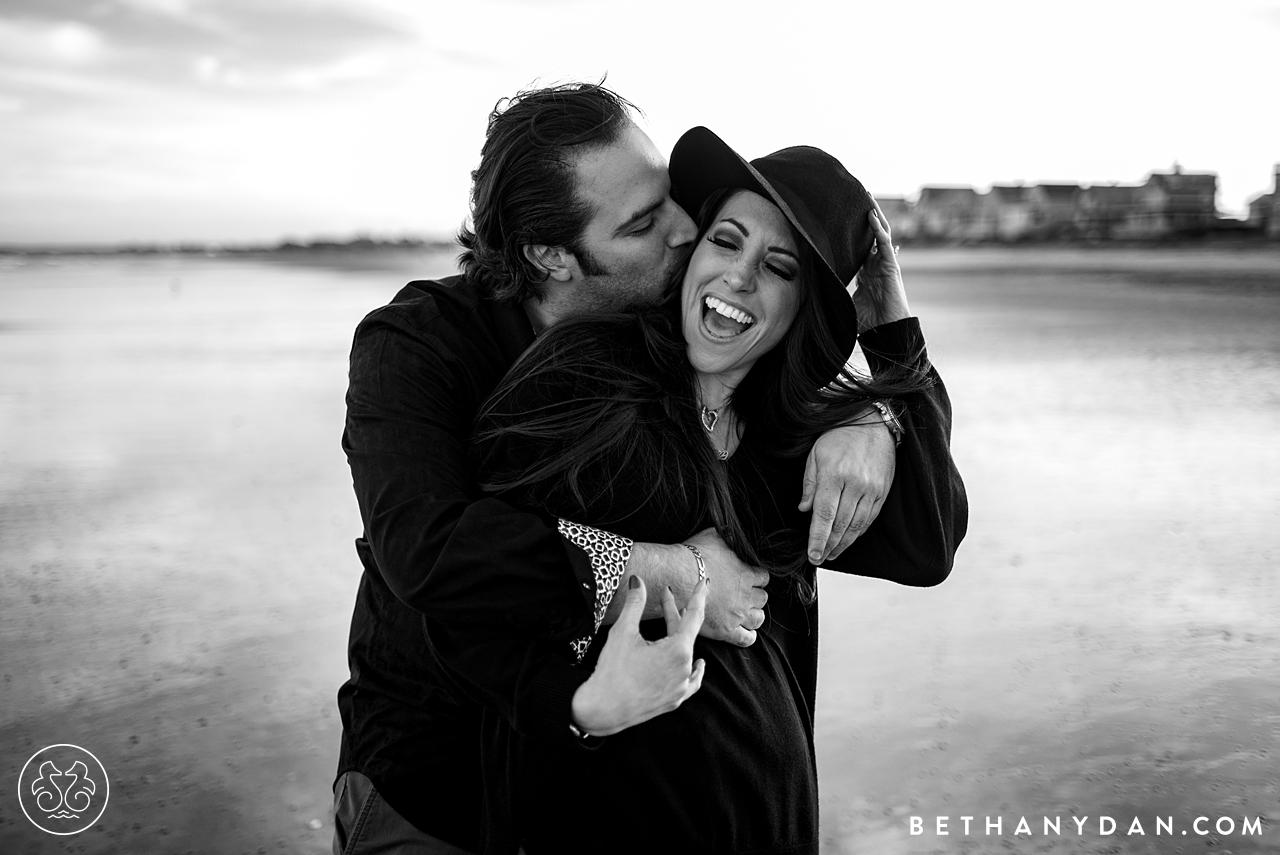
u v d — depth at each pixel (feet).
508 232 5.79
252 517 21.21
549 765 5.25
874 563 6.05
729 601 5.40
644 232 5.75
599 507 5.42
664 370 5.58
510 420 5.45
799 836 5.78
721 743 5.35
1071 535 19.08
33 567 18.39
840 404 5.83
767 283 5.43
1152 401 31.99
